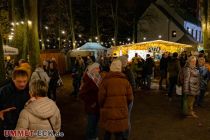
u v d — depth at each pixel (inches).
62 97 577.0
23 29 693.3
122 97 224.5
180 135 309.3
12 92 177.3
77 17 1902.1
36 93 158.2
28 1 663.8
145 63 664.4
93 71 258.5
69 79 984.9
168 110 431.5
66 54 1354.6
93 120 259.6
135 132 319.9
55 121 161.6
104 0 1820.9
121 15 1887.3
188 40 1861.5
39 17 1210.0
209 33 678.5
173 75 498.0
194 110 428.1
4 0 1058.7
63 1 1699.1
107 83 225.0
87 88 257.3
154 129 331.6
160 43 1025.5
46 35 1847.9
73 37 1601.9
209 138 299.4
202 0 701.3
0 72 292.0
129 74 283.9
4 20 1011.9
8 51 599.8
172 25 1911.9
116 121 221.6
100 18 1870.1
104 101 226.5
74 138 298.8
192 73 376.2
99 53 1160.2
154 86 711.1
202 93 449.1
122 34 2000.5
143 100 519.2
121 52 1051.3
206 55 673.0
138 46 1041.5
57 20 1753.2
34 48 667.4
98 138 294.2
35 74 364.5
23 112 154.8
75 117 394.6
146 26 1984.5
